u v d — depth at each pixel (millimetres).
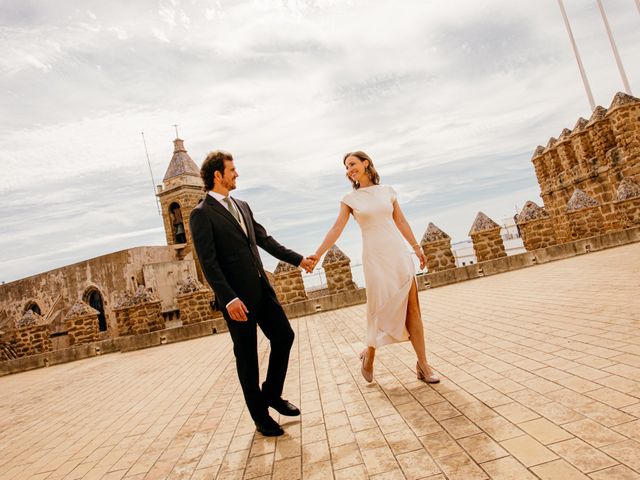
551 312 5770
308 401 4098
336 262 13266
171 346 12766
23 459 4340
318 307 13008
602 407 2607
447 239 13414
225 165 3576
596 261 10594
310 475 2539
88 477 3385
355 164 4145
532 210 14234
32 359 14953
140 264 32250
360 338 7293
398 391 3771
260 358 7492
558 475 1987
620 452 2074
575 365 3457
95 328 15828
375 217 3875
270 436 3367
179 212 41531
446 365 4266
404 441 2725
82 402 6945
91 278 32594
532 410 2775
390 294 3779
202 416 4562
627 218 13688
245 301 3383
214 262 3254
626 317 4656
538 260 13188
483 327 5734
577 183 19500
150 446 3873
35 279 34938
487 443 2459
